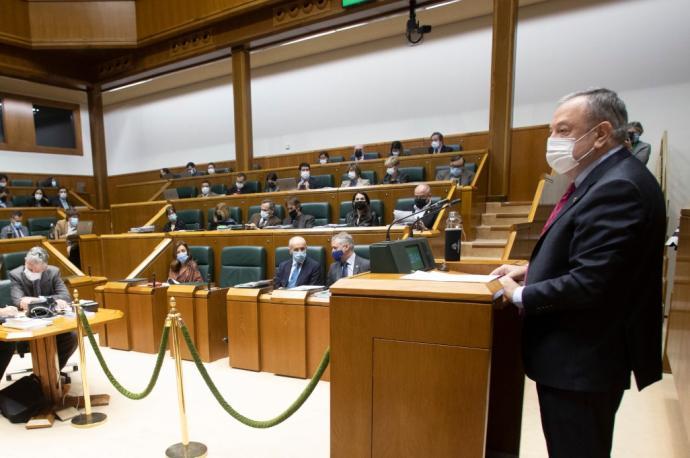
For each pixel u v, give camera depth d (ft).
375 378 3.34
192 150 31.09
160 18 24.41
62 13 25.16
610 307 3.05
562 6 19.31
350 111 25.38
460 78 22.35
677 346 7.21
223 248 12.46
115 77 28.30
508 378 4.80
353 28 22.99
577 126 3.28
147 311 11.10
